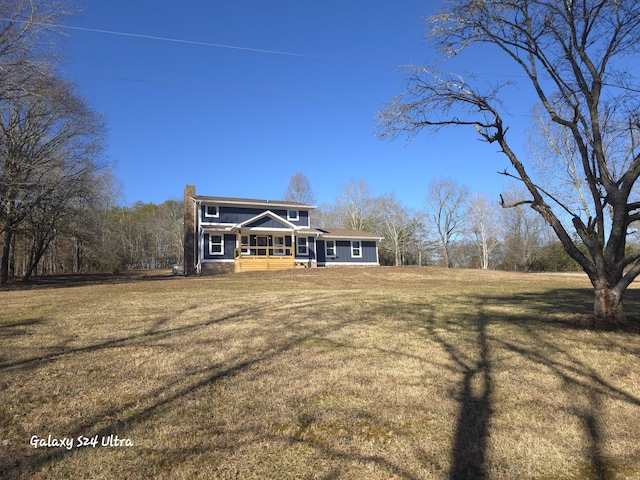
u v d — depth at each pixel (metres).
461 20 9.12
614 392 4.69
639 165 8.13
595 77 8.82
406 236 55.88
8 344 6.74
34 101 20.73
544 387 4.85
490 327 8.42
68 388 4.73
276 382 4.96
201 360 5.89
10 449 3.37
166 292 14.90
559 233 8.85
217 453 3.30
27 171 22.17
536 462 3.23
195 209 29.95
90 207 27.69
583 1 8.61
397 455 3.29
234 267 28.97
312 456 3.26
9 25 16.47
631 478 3.02
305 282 20.30
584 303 12.84
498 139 9.17
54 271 51.19
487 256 53.16
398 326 8.50
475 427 3.80
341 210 61.25
